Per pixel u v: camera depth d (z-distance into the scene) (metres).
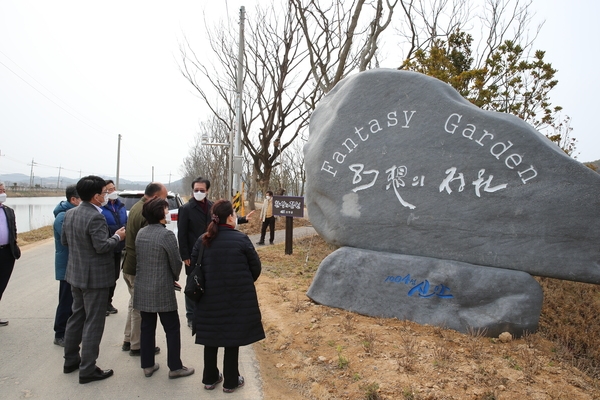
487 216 5.62
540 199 5.36
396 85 6.30
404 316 5.77
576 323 6.82
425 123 6.06
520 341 5.17
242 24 17.12
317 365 4.58
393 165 6.18
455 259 5.77
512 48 12.39
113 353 5.03
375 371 4.29
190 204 5.56
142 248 4.30
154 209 4.35
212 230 4.04
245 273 4.01
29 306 6.77
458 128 5.88
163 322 4.38
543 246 5.33
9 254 5.75
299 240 14.89
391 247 6.15
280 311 6.31
